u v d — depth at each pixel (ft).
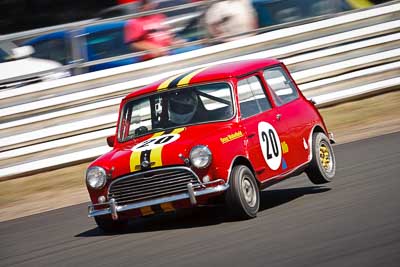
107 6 232.32
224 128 85.87
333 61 161.79
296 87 103.04
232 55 158.10
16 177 143.64
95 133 147.64
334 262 57.57
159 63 153.69
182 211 97.86
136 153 84.64
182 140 84.28
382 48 164.66
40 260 78.84
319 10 163.22
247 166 85.66
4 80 146.30
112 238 85.25
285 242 67.62
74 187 135.03
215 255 66.39
